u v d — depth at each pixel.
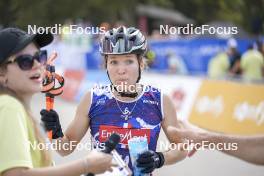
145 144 4.62
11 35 3.81
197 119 14.45
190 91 14.93
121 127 4.90
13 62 3.80
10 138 3.59
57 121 4.71
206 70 20.28
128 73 4.88
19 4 26.56
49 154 3.94
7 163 3.57
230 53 17.89
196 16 41.44
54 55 4.71
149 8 41.44
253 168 10.39
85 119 5.04
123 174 4.38
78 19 30.52
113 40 4.82
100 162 3.78
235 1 36.09
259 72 17.14
